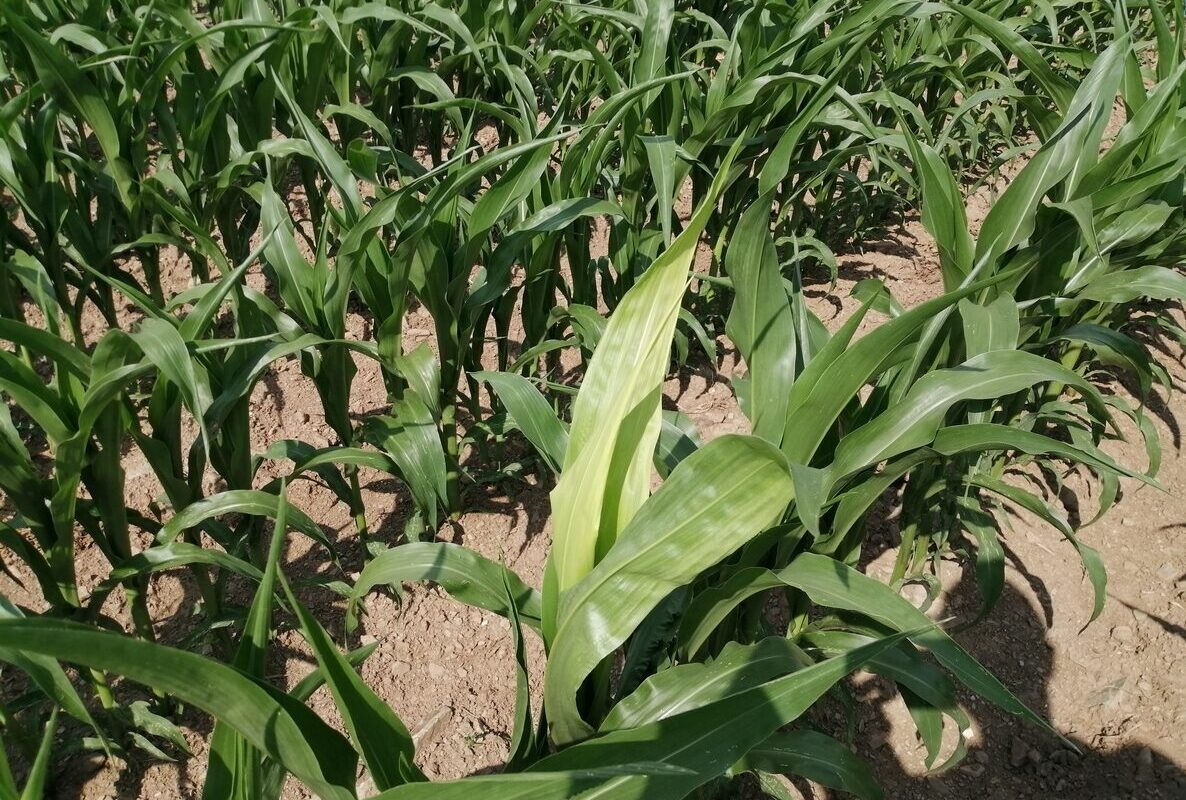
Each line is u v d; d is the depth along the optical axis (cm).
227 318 325
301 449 217
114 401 153
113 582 168
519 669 123
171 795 196
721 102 277
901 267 397
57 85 228
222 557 171
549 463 170
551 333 280
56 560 163
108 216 266
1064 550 270
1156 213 212
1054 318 244
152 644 81
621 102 203
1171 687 234
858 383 140
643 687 136
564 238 263
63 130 325
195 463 183
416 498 211
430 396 208
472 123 240
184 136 274
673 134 276
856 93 360
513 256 220
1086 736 223
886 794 208
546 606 128
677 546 113
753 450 105
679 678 136
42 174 238
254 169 291
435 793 91
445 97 294
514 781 88
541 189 240
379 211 177
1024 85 442
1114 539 274
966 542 267
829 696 223
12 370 142
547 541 261
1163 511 285
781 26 304
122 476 165
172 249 365
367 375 316
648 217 310
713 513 112
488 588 146
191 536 199
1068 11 462
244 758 103
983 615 217
